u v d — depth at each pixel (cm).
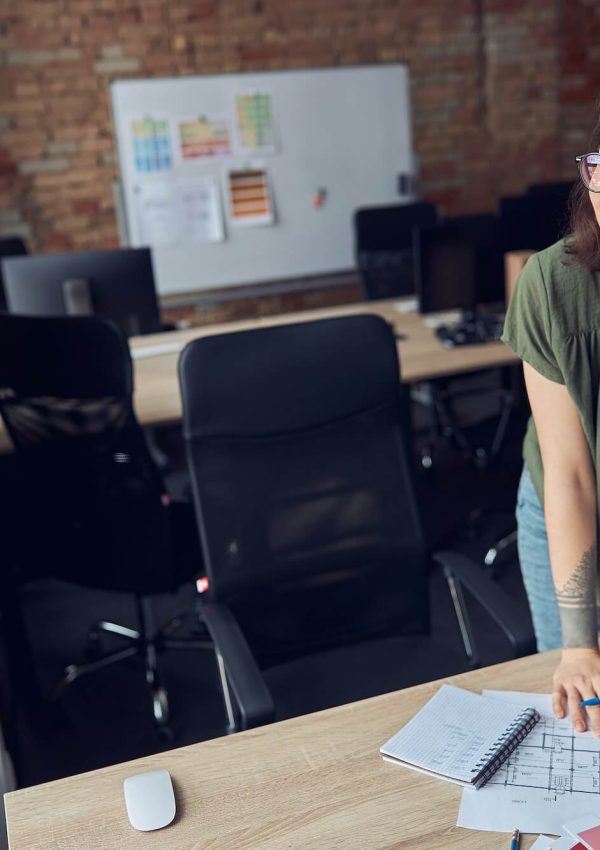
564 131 641
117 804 118
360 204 592
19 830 114
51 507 257
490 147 622
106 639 317
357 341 200
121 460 244
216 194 559
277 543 197
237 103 554
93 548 259
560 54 626
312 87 567
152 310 365
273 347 196
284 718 180
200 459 195
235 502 195
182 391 192
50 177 534
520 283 139
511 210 375
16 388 240
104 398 236
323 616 202
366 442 204
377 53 582
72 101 528
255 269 578
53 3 514
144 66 536
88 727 271
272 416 197
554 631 170
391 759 123
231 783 120
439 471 439
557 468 140
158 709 264
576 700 130
